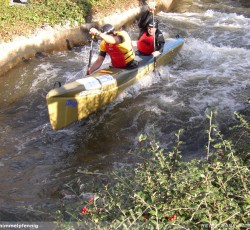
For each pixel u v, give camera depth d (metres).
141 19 7.17
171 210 2.55
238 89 6.88
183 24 10.34
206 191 2.52
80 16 9.09
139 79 6.88
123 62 6.62
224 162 2.99
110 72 6.50
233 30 9.79
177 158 2.95
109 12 9.82
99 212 2.81
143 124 5.97
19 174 4.87
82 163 5.10
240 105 6.34
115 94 6.42
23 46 7.96
